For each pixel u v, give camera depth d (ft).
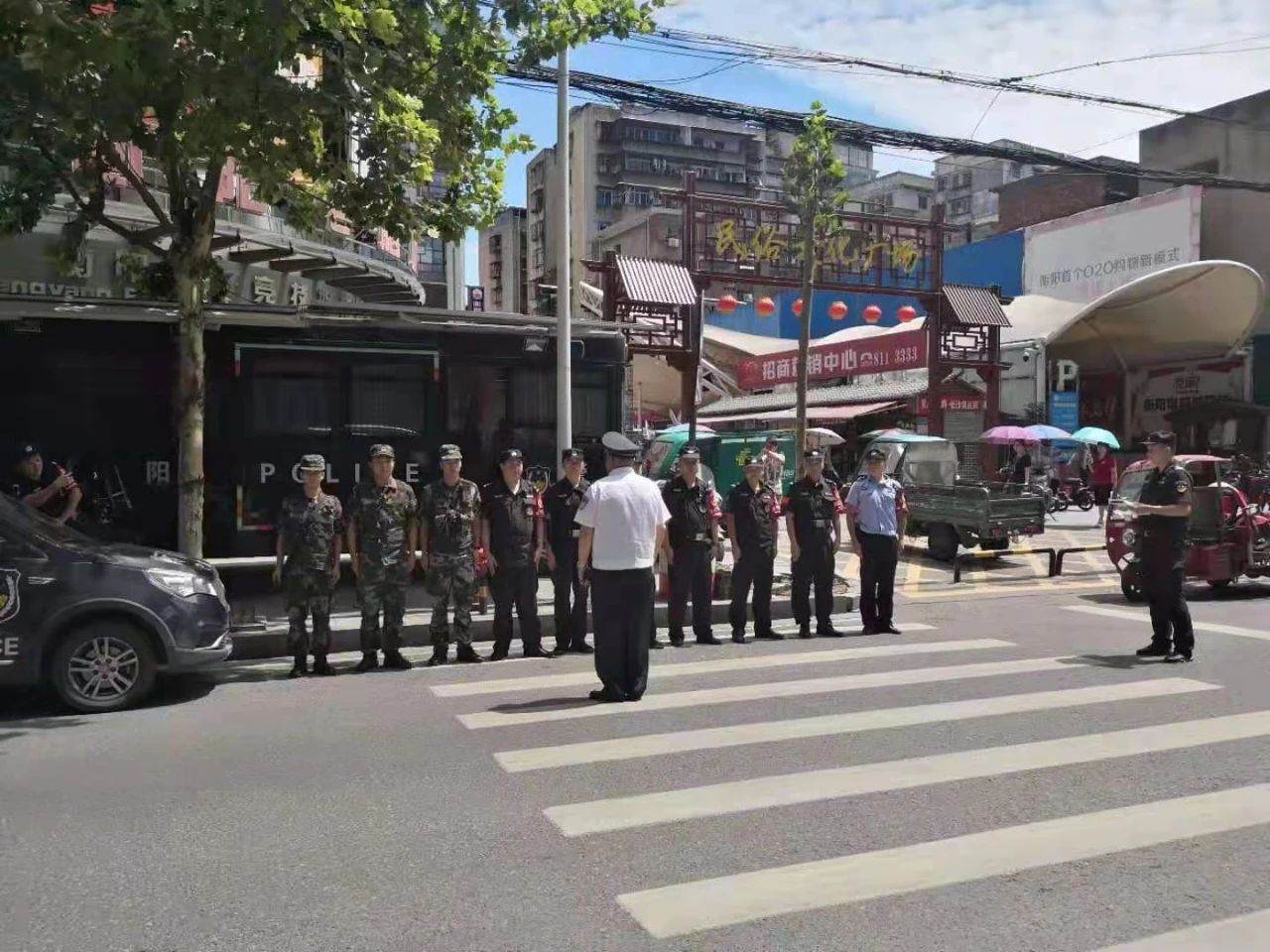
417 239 33.30
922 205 248.52
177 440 28.86
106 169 28.73
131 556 22.35
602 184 258.57
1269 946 10.76
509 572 27.25
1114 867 12.85
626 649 21.97
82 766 17.44
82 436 28.19
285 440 30.17
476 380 32.81
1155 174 61.31
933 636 30.50
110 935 11.14
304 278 55.67
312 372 30.48
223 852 13.50
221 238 40.91
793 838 13.85
